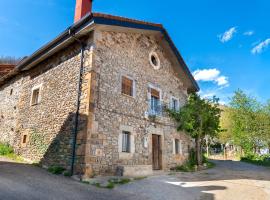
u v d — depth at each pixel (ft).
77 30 26.45
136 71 32.19
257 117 76.48
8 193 14.83
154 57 37.68
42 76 33.47
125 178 23.65
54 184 19.11
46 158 27.45
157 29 34.83
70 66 28.37
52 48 30.37
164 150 34.83
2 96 44.55
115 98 27.71
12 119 38.14
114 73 28.32
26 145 32.09
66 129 25.91
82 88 25.63
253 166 50.14
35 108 32.71
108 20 26.55
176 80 42.37
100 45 27.14
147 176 26.78
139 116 31.09
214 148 115.75
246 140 76.38
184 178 27.02
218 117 44.39
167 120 37.14
